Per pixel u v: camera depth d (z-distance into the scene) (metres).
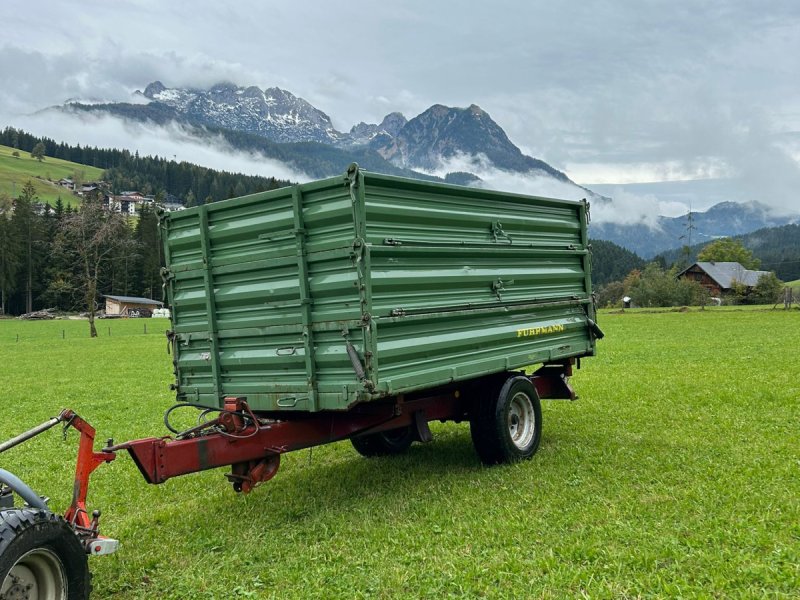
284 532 6.98
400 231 7.42
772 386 14.69
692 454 9.14
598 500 7.32
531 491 7.82
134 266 122.69
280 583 5.69
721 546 5.85
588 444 10.17
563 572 5.44
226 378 7.86
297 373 7.25
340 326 6.89
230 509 7.97
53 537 4.62
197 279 8.10
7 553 4.23
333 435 7.88
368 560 6.01
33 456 11.59
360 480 8.90
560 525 6.58
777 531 6.12
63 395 20.08
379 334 6.91
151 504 8.54
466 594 5.19
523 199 9.84
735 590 5.03
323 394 7.03
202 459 6.67
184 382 8.34
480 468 9.13
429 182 7.80
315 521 7.24
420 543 6.36
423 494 8.04
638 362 21.69
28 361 34.62
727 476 7.93
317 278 7.09
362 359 6.72
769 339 29.08
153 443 6.29
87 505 8.57
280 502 8.07
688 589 5.04
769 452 9.04
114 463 10.91
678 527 6.33
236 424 7.13
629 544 5.98
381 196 7.17
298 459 10.44
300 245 7.08
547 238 10.45
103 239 72.00
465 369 8.17
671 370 18.97
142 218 128.00
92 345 47.59
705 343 28.27
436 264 7.95
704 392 14.43
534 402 9.78
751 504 6.88
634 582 5.22
